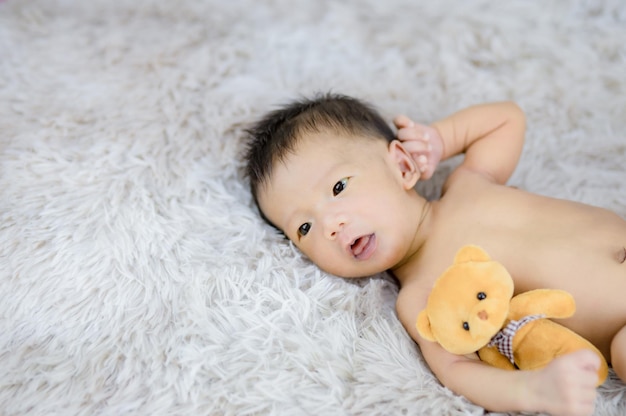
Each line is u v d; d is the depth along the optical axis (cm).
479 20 178
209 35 173
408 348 110
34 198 121
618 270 105
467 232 121
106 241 116
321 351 104
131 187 126
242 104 149
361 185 120
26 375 102
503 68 170
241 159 140
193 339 105
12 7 177
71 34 166
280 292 112
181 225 122
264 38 173
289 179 125
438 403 99
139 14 180
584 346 98
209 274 113
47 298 109
